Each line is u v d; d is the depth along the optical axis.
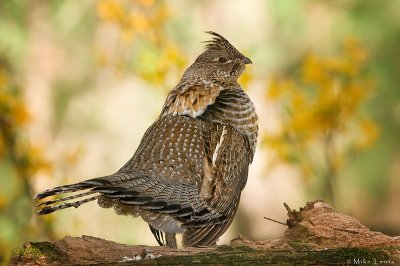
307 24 21.05
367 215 23.39
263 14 20.55
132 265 7.17
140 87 20.02
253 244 7.76
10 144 12.16
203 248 7.64
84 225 13.37
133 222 15.62
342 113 12.83
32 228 11.91
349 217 7.97
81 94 20.70
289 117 12.93
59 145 20.11
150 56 12.33
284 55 20.42
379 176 22.94
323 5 21.16
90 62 20.31
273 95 12.89
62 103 20.58
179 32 19.17
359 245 7.59
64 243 7.62
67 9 20.28
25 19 20.11
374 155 22.70
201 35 19.61
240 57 9.82
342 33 21.02
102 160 20.47
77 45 20.47
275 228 20.94
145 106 20.38
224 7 20.34
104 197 7.65
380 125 22.03
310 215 8.04
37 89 19.94
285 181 20.89
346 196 22.14
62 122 20.50
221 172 8.57
